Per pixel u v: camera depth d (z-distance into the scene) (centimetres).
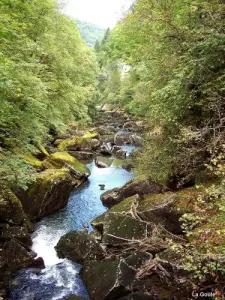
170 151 997
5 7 998
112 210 960
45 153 1591
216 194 532
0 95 779
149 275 692
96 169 1827
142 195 1075
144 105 1605
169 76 983
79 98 2512
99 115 4862
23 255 802
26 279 747
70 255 841
